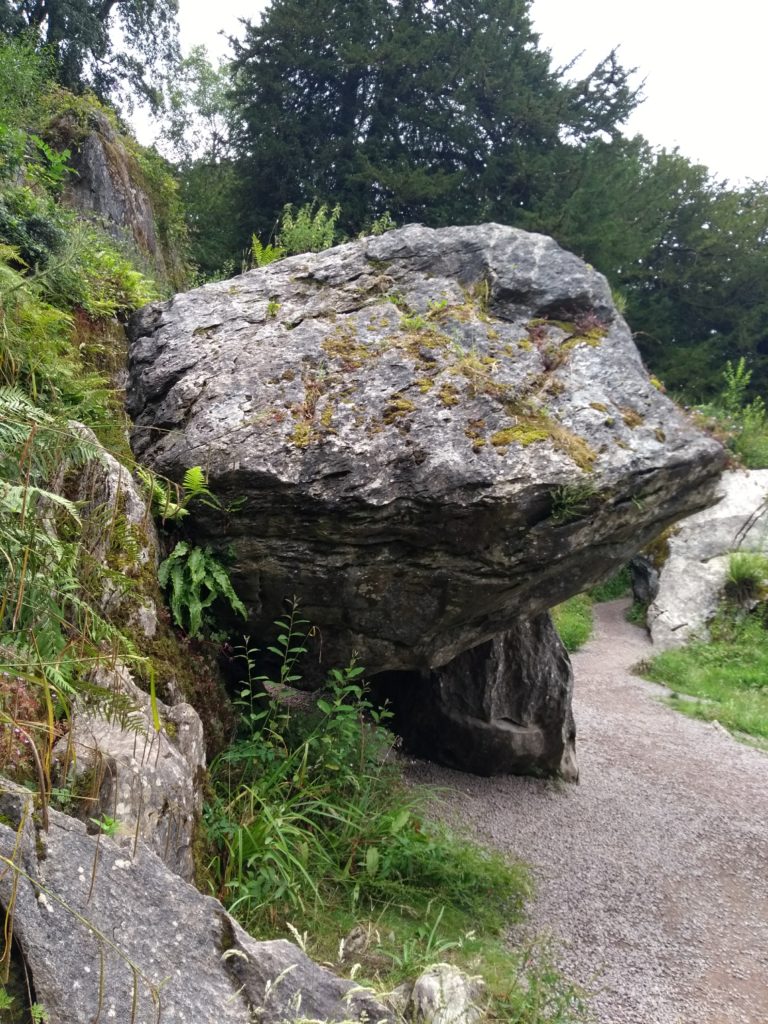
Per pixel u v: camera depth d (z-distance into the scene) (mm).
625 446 3824
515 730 5520
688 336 25672
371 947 3041
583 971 3377
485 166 18719
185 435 4027
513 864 4203
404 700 5699
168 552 3906
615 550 4230
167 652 3438
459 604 4051
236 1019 1822
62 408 2820
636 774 6242
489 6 19641
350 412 3967
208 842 3002
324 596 4023
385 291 4723
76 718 2447
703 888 4375
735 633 11344
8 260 4281
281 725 4297
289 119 18375
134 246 9375
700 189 24891
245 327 4617
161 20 18344
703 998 3307
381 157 18031
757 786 6254
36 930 1625
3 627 1717
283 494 3773
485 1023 2709
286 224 7895
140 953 1778
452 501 3631
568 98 19734
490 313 4496
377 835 3740
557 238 18359
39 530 1764
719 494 4152
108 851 1941
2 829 1718
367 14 18578
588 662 10773
